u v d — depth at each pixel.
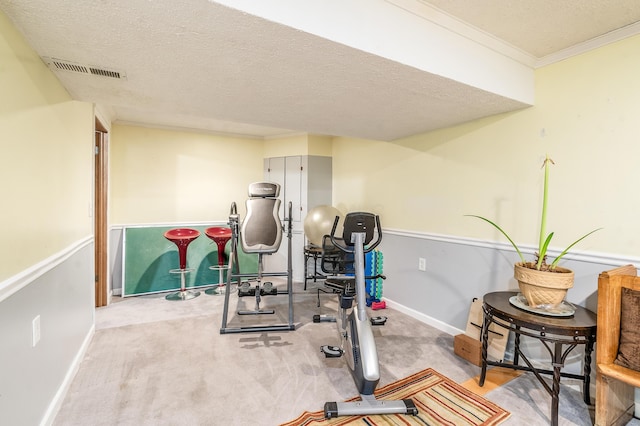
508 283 2.47
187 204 4.57
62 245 1.95
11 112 1.33
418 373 2.24
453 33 1.86
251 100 2.28
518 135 2.40
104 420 1.74
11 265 1.32
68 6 1.20
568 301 2.11
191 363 2.36
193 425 1.71
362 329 1.94
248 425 1.72
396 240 3.56
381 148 3.82
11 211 1.32
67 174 2.06
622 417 1.75
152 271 4.18
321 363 2.38
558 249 2.17
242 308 3.60
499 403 1.91
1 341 1.24
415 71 1.76
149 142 4.30
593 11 1.69
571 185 2.11
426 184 3.20
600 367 1.61
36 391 1.56
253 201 3.37
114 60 1.66
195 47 1.52
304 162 4.73
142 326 3.05
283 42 1.47
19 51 1.40
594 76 2.00
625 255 1.88
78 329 2.32
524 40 2.01
